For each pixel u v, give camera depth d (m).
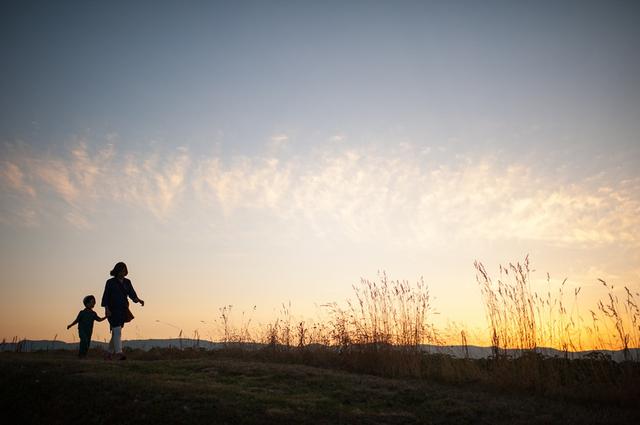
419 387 10.40
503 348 12.17
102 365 10.62
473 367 12.10
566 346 11.60
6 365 9.36
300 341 15.87
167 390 8.39
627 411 8.66
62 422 6.78
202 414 7.31
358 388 9.90
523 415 8.32
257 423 7.14
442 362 12.87
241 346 16.88
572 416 8.26
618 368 10.50
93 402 7.47
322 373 11.29
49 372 9.04
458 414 8.34
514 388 10.63
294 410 7.96
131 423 6.84
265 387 9.63
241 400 8.22
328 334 15.24
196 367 11.28
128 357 15.18
